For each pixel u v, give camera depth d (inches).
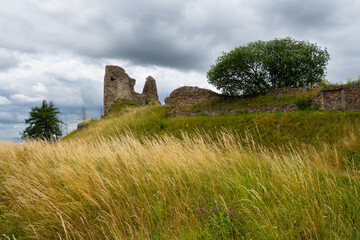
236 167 159.9
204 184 134.0
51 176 160.4
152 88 1560.0
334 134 343.6
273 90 645.3
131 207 109.8
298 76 660.1
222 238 87.5
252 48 701.3
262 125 434.0
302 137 368.2
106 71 1270.9
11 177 170.4
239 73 682.2
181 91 779.4
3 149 270.4
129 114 787.4
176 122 572.7
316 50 674.2
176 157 165.6
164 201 111.9
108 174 144.8
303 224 87.3
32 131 1034.7
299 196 106.6
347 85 491.8
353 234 87.4
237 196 113.4
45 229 108.4
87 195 114.4
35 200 126.7
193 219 96.6
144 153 174.1
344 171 177.6
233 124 479.8
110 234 97.2
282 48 698.8
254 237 86.1
